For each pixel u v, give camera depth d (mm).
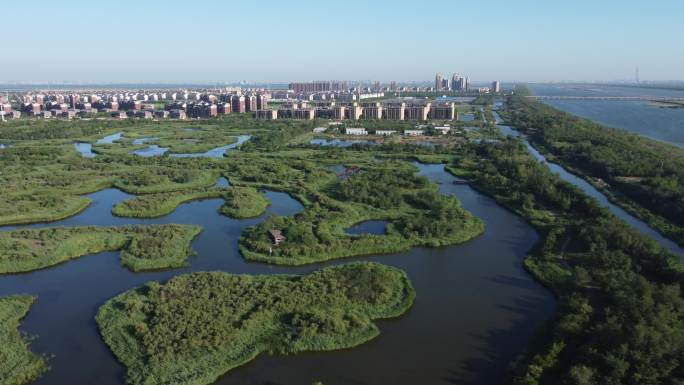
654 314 90438
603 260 122188
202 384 80938
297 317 97500
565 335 91438
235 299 104812
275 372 84875
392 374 84875
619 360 78000
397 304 107438
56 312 105188
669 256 121750
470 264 131250
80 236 143750
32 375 83438
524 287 117875
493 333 97875
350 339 93312
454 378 83938
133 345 90125
